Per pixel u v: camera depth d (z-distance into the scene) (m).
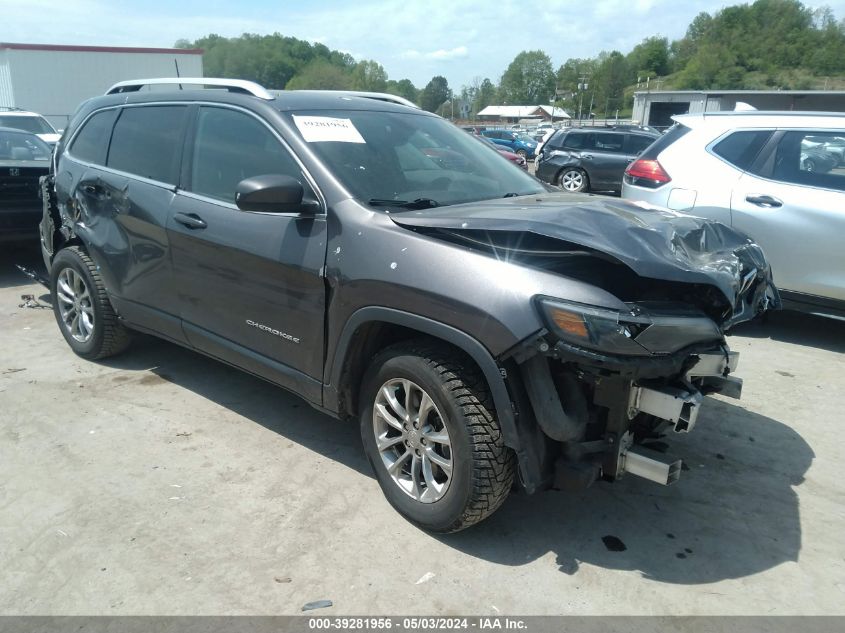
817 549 3.03
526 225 2.74
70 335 5.00
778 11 131.00
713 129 5.94
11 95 27.91
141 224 4.13
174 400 4.35
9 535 3.00
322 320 3.21
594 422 2.81
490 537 3.05
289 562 2.86
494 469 2.73
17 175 6.86
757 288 3.21
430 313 2.79
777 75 128.62
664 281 2.83
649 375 2.58
